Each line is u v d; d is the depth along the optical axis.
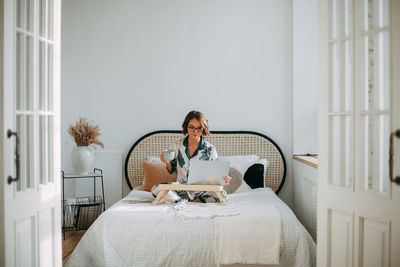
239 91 4.76
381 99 2.30
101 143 4.49
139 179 4.74
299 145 4.70
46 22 2.63
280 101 4.74
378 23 2.27
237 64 4.76
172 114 4.80
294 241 3.12
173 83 4.79
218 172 3.62
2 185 2.20
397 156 2.14
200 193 3.79
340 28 2.52
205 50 4.77
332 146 2.61
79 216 4.45
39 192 2.52
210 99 4.77
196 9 4.76
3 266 2.21
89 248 3.20
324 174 2.62
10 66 2.26
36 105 2.50
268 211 3.30
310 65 4.67
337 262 2.55
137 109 4.80
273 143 4.70
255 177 4.33
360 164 2.37
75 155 4.37
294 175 4.66
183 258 3.11
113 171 4.78
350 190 2.42
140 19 4.79
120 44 4.79
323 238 2.64
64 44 4.79
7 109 2.23
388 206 2.18
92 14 4.79
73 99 4.81
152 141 4.74
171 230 3.15
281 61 4.73
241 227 3.13
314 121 4.68
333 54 2.59
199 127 3.84
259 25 4.74
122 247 3.15
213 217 3.21
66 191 4.82
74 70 4.81
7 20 2.22
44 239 2.59
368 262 2.33
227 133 4.73
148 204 3.63
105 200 4.79
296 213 4.57
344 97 2.53
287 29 4.71
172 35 4.77
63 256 3.74
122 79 4.80
